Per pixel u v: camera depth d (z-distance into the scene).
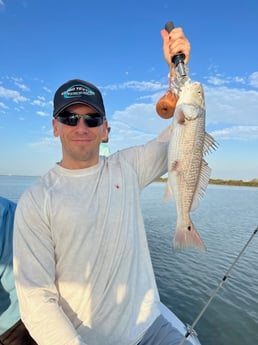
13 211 2.68
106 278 2.13
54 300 2.03
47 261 2.08
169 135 2.72
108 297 2.13
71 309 2.13
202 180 2.51
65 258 2.13
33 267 2.05
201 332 5.94
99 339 2.12
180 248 2.37
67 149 2.29
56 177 2.28
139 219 2.42
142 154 2.65
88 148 2.26
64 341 1.88
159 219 18.62
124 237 2.21
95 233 2.14
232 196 45.72
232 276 9.12
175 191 2.44
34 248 2.08
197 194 2.49
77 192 2.21
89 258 2.11
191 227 2.41
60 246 2.12
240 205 31.16
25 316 2.00
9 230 2.57
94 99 2.27
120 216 2.24
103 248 2.14
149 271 2.39
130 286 2.21
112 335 2.13
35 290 1.99
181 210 2.42
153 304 2.32
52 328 1.91
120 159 2.54
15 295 2.59
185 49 2.48
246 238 14.67
